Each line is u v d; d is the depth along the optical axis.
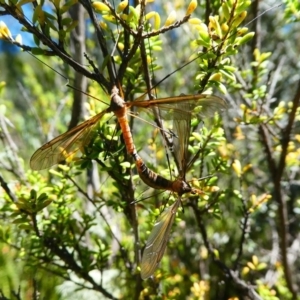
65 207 0.13
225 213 0.20
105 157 0.10
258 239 0.20
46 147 0.09
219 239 0.19
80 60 0.16
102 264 0.13
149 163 0.14
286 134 0.14
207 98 0.09
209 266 0.19
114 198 0.16
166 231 0.09
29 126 0.22
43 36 0.09
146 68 0.11
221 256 0.19
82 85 0.16
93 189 0.17
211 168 0.15
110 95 0.10
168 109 0.09
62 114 0.22
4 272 0.19
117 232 0.17
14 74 0.29
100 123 0.11
